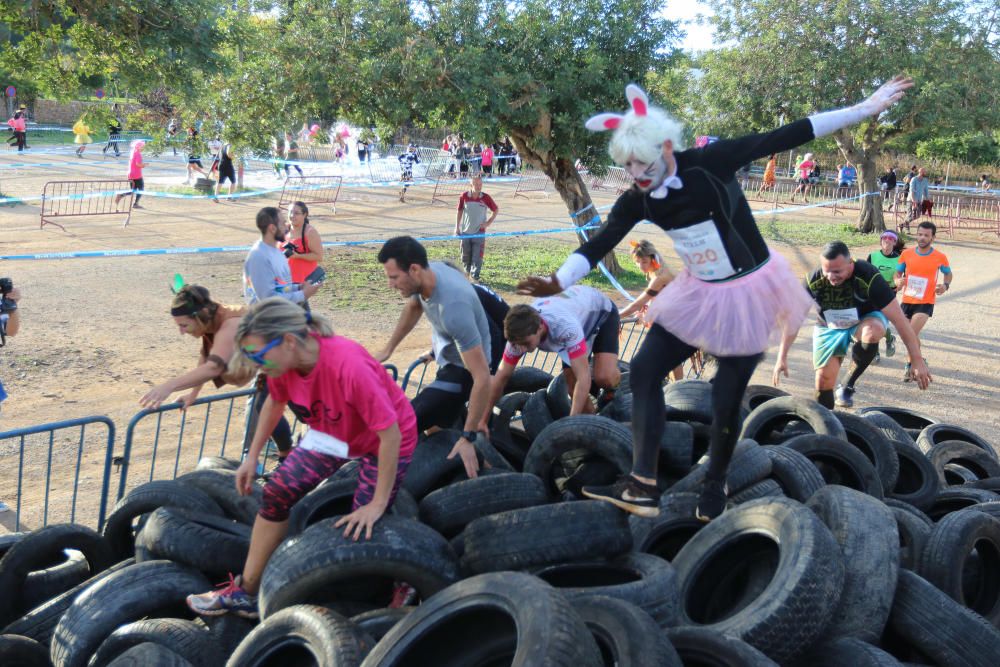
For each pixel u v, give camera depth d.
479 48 13.66
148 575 4.05
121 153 37.53
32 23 10.66
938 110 22.41
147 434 8.21
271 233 7.38
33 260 15.79
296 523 4.27
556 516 3.75
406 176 31.30
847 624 3.66
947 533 4.28
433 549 3.64
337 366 3.38
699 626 3.45
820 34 22.27
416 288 4.45
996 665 3.56
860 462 5.25
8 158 33.44
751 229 3.12
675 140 2.98
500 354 5.35
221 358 4.86
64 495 6.85
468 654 3.11
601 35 14.54
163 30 10.59
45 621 4.20
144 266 15.82
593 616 3.22
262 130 13.93
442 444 4.98
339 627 3.21
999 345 13.30
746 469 4.64
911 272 11.09
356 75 13.41
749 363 3.29
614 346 6.23
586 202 16.50
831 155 41.72
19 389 9.13
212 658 3.70
